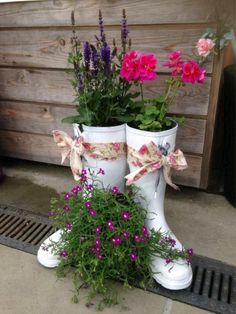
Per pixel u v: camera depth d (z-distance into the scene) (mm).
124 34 1088
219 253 1220
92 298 1047
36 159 1840
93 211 1007
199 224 1374
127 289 1072
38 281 1121
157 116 1071
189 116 1398
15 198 1604
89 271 1023
